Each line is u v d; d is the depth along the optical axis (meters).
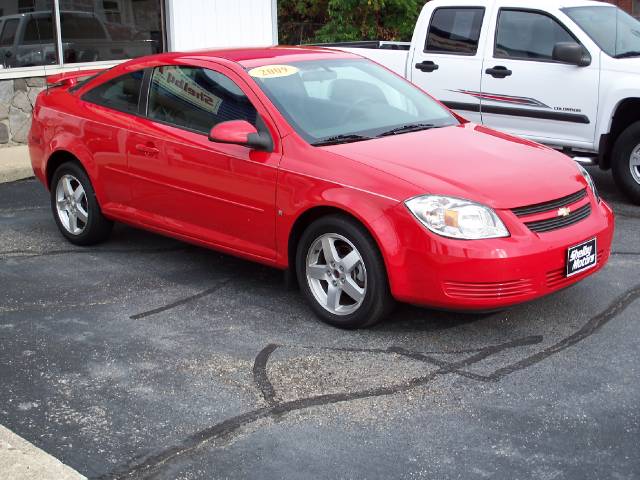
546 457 3.62
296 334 4.97
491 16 8.67
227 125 5.19
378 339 4.88
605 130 7.98
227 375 4.44
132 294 5.68
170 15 11.83
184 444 3.77
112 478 3.51
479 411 4.03
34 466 3.45
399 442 3.76
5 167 9.16
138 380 4.39
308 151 5.10
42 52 10.48
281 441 3.78
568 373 4.42
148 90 6.13
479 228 4.55
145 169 6.00
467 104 8.92
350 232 4.82
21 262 6.39
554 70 8.21
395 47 10.23
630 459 3.60
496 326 5.05
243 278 5.99
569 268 4.79
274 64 5.81
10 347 4.82
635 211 7.80
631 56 8.05
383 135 5.44
